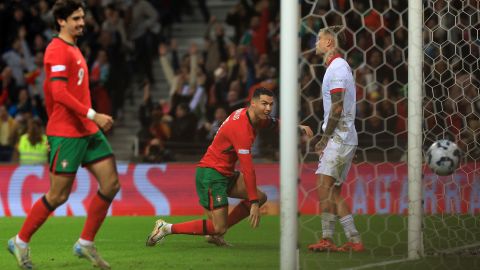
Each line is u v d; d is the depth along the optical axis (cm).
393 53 3400
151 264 1794
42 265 1767
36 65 4634
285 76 1477
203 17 5106
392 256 1864
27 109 4347
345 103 1905
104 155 1620
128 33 4712
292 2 1472
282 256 1488
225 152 1970
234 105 3953
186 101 4222
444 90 2609
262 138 3497
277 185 3269
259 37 4400
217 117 3781
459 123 2648
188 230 2070
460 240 2112
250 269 1722
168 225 2097
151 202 3306
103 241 2297
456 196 2491
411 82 1753
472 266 1711
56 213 3278
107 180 1617
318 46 1923
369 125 3288
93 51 4497
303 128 1917
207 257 1911
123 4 4938
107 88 4453
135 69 4672
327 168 1909
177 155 3759
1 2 4775
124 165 3328
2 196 3325
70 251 2045
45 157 3806
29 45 4709
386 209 3112
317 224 2608
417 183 1773
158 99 4800
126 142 4525
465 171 2492
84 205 3275
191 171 3319
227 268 1736
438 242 2080
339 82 1872
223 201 1991
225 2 5206
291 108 1478
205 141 3862
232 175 2006
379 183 3122
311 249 1945
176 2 4994
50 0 4759
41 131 3800
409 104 1761
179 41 5078
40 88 4534
